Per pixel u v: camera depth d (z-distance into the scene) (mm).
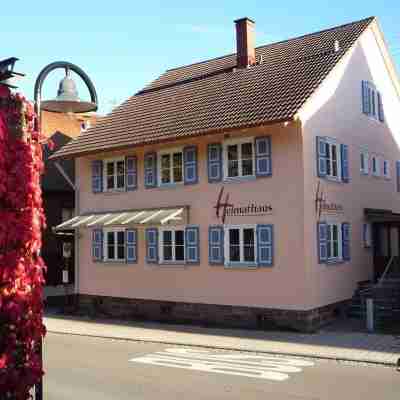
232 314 19328
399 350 14461
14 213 4734
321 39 23062
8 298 4664
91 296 23766
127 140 21766
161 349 15742
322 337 16641
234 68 23953
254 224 18906
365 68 22984
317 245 18453
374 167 23469
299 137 18141
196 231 20375
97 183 23672
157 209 21328
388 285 19906
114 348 15969
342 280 19953
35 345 4863
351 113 21578
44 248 29328
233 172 19609
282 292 18188
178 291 20844
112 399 10164
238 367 13055
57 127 35375
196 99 22688
